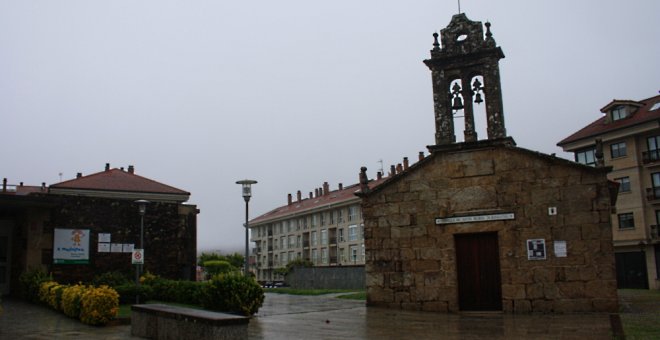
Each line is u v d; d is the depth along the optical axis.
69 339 12.16
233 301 15.98
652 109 45.88
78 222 23.91
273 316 16.14
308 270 36.66
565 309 16.48
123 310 17.38
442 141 18.89
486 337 11.44
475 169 18.14
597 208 16.55
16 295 22.97
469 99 19.08
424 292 18.20
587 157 49.81
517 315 16.16
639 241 45.06
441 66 19.44
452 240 18.11
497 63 18.80
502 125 18.17
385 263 18.91
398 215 18.95
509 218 17.48
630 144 46.44
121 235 24.95
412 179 18.94
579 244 16.61
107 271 24.25
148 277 23.34
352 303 20.81
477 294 17.70
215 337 9.49
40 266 22.59
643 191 45.47
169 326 11.29
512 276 17.23
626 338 10.68
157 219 26.08
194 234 27.48
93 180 39.50
